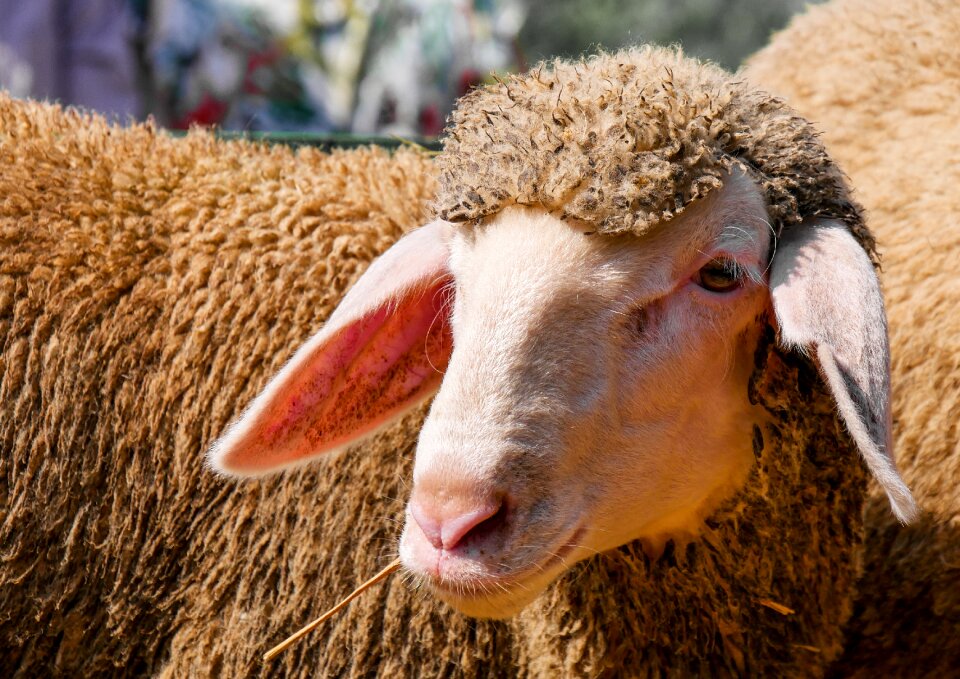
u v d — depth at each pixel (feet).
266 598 16.51
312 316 16.96
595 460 12.98
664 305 13.17
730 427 13.94
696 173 13.12
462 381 12.47
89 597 16.85
